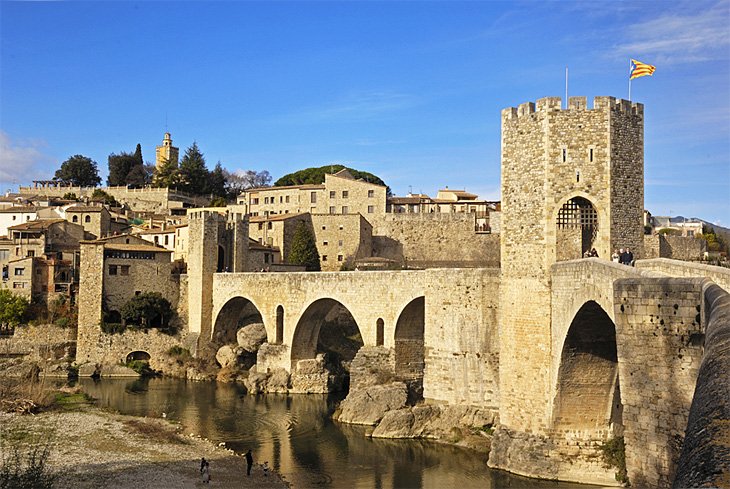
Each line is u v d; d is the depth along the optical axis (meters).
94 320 115.69
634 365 29.16
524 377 50.56
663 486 27.61
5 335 116.62
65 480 53.25
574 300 44.34
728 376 13.08
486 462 56.78
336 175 162.62
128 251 119.06
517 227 51.72
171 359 114.62
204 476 54.88
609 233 49.22
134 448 64.62
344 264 141.38
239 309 118.25
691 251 119.44
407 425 68.19
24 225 134.00
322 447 66.56
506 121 52.94
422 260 142.00
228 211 168.75
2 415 77.00
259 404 88.62
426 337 70.25
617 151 49.88
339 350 109.94
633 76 51.50
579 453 47.62
